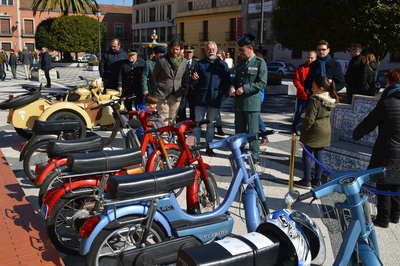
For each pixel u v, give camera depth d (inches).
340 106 275.0
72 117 303.6
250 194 161.8
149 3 2504.9
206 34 2054.6
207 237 149.2
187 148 181.6
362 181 110.7
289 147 337.7
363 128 179.6
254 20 1738.4
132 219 133.2
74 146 180.7
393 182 174.4
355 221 110.8
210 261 94.0
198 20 2100.1
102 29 1776.6
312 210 203.2
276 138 369.7
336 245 120.8
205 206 180.1
